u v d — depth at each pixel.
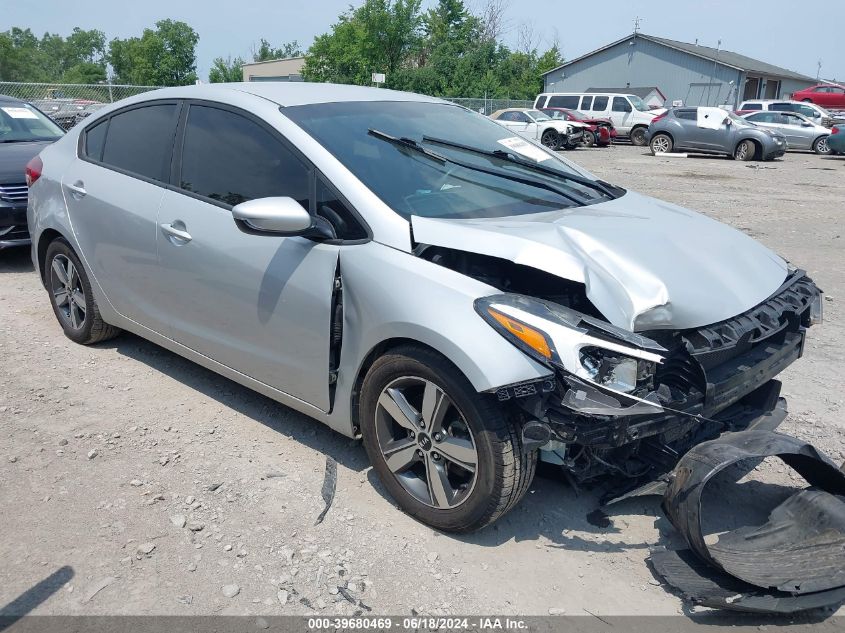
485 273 3.09
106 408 4.09
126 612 2.58
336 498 3.28
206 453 3.63
